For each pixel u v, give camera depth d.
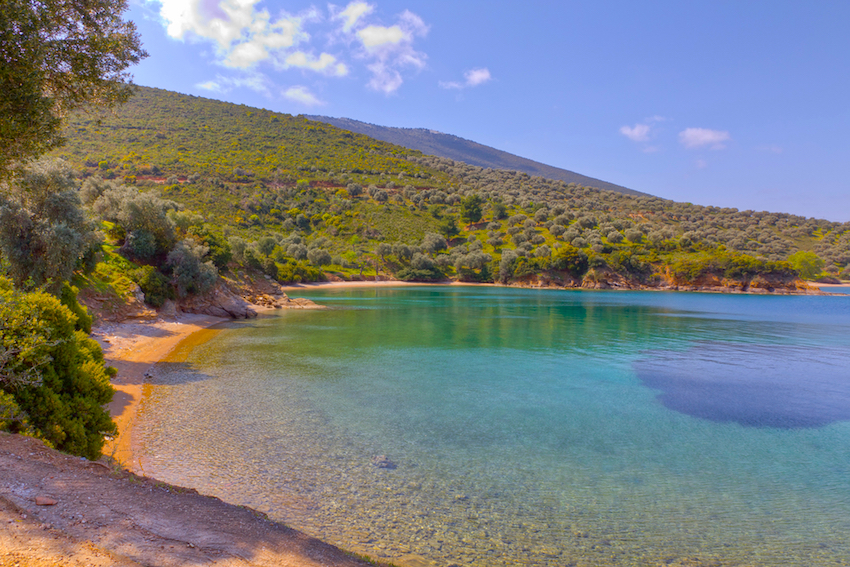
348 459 14.75
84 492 6.97
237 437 16.20
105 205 49.50
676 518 11.71
